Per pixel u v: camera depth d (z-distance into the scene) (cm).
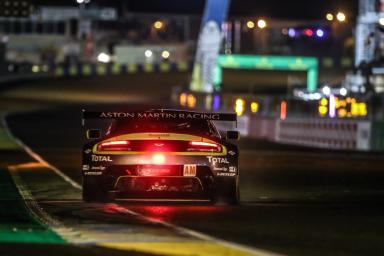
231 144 3012
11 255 1967
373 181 4488
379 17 11469
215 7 12812
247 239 2269
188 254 1995
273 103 10069
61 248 2077
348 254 2041
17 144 7356
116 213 2825
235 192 3019
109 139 2981
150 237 2275
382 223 2645
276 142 8656
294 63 15562
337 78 17462
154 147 2953
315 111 9012
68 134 8919
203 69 13000
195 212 2870
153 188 2978
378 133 7512
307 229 2491
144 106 13950
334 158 6469
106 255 1977
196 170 2959
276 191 3847
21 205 3077
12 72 19912
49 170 4838
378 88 10131
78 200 3272
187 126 3134
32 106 13788
